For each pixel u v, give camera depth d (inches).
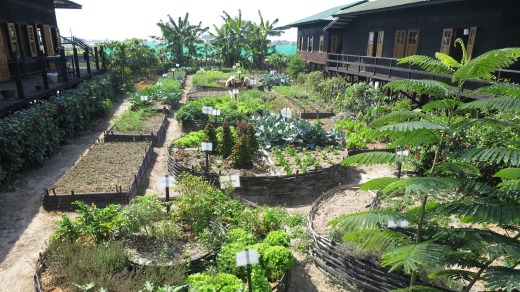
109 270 217.0
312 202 367.9
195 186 281.7
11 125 369.1
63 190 337.7
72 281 206.4
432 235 161.0
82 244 243.9
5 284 230.7
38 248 268.7
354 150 467.2
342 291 242.1
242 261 186.4
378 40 765.9
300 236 290.8
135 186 361.1
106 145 477.1
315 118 685.3
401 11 679.1
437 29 586.9
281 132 485.7
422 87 150.3
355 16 842.8
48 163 436.5
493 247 133.3
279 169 409.1
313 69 1189.7
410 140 146.1
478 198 139.8
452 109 148.8
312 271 260.4
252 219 276.1
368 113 601.3
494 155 126.3
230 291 196.5
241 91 895.7
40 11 773.9
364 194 354.0
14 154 364.8
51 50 815.7
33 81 628.4
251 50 1565.0
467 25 522.9
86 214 250.4
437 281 211.6
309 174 379.9
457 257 140.6
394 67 637.3
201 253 244.5
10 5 642.8
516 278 123.9
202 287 197.2
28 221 304.3
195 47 1608.0
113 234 251.6
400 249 140.5
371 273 231.6
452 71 145.8
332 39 1016.9
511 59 131.3
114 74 949.2
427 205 162.9
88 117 601.9
